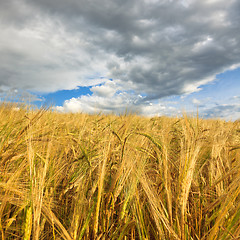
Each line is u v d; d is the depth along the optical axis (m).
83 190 1.87
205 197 2.06
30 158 1.69
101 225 1.79
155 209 1.63
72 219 1.75
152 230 1.92
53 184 2.36
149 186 1.87
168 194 1.65
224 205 1.54
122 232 1.66
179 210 1.62
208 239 1.51
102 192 1.89
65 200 2.29
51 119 3.31
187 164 1.58
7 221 1.67
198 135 1.86
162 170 1.98
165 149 1.89
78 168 2.53
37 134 2.37
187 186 1.51
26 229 1.46
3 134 2.63
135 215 1.77
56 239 1.66
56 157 2.59
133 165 1.89
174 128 3.39
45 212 1.59
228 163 2.46
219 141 2.41
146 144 2.51
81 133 3.40
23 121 3.16
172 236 1.51
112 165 2.24
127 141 2.27
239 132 3.23
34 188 1.56
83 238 1.71
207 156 2.75
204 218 1.87
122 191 2.11
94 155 2.40
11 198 1.76
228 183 2.17
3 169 2.05
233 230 1.46
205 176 2.71
